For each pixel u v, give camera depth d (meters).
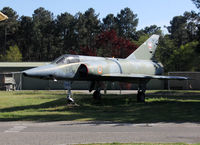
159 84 39.06
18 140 6.96
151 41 23.41
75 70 16.53
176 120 10.62
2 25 78.31
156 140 6.95
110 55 36.75
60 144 6.52
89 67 16.59
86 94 25.62
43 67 15.38
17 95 24.56
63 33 82.50
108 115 12.22
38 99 19.98
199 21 30.16
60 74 15.78
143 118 11.20
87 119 10.94
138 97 19.09
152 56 23.48
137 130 8.38
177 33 93.12
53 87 38.75
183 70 54.09
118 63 19.25
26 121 10.45
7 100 19.27
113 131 8.22
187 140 6.95
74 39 80.38
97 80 18.17
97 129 8.58
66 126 9.21
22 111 13.68
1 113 12.60
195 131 8.20
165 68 57.88
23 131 8.24
